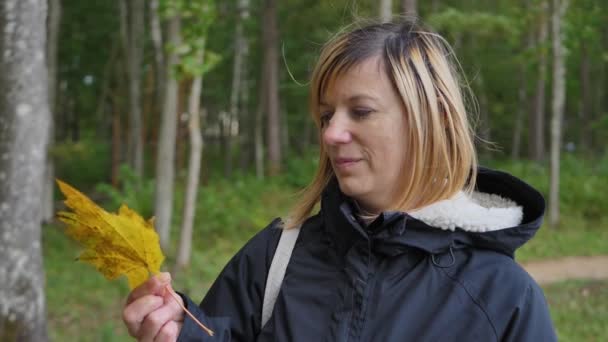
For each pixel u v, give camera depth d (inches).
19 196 172.1
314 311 51.4
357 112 50.2
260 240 59.8
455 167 52.2
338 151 50.8
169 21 316.8
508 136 1026.7
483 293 47.5
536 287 48.9
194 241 426.6
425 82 50.6
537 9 498.3
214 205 478.6
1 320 171.3
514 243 49.3
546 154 915.4
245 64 828.6
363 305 48.9
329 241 54.2
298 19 747.4
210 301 59.4
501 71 849.5
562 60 482.0
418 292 48.1
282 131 917.8
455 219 48.8
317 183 59.1
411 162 50.4
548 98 1005.2
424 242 49.0
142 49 709.3
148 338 46.8
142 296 46.9
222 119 1079.6
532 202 54.0
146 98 741.9
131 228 42.4
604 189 561.0
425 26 56.9
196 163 343.3
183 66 290.7
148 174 774.5
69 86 837.2
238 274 58.9
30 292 176.7
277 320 53.0
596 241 435.5
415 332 46.7
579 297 307.7
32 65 170.7
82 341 244.5
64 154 526.6
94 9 681.0
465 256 50.0
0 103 168.4
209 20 286.0
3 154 169.5
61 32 695.1
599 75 1001.5
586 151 883.4
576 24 481.7
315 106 55.4
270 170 712.4
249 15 794.8
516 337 46.4
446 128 52.9
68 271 345.4
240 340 56.7
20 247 173.6
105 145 1010.1
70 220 42.2
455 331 46.2
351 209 52.7
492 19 454.3
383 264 50.1
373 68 49.8
